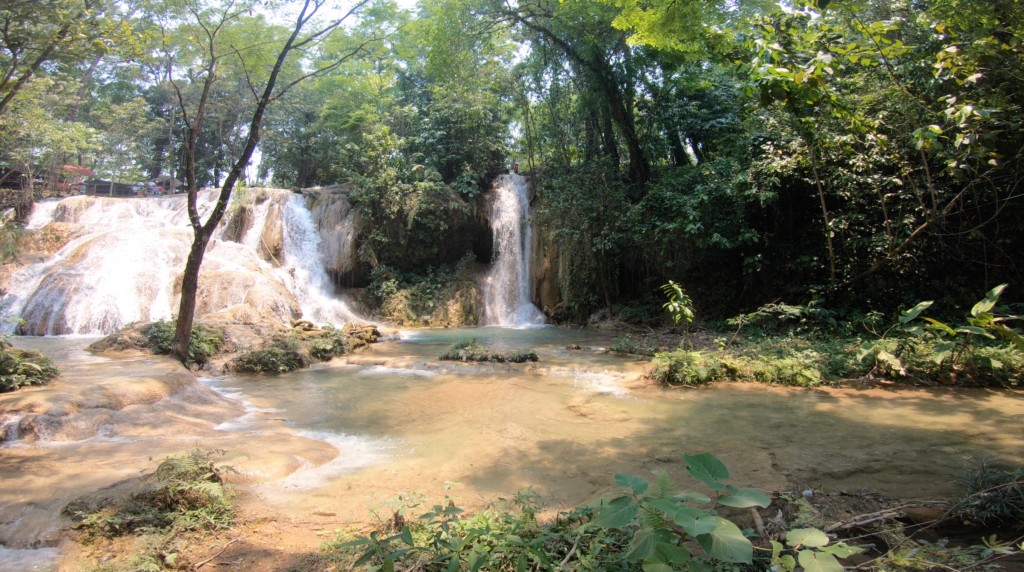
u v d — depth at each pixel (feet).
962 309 36.06
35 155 65.46
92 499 12.77
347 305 61.77
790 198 43.96
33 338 42.01
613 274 56.49
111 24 27.68
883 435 18.72
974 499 12.14
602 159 53.57
